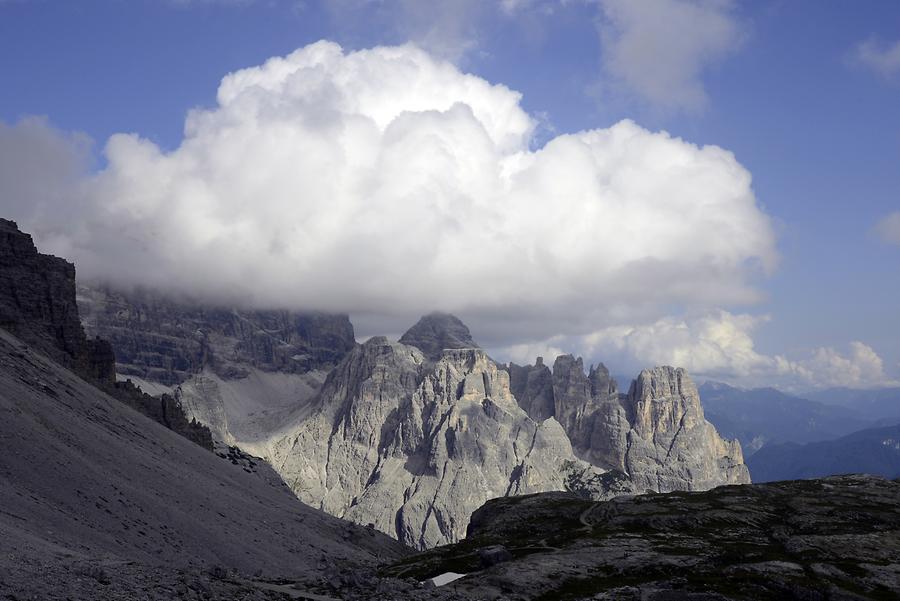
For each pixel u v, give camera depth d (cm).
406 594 11381
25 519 13612
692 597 13738
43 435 19225
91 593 7512
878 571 17075
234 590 9381
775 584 15575
